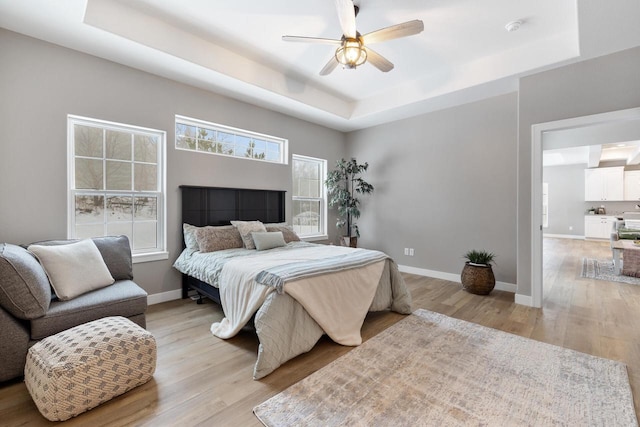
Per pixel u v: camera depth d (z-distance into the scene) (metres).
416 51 3.34
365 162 5.57
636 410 1.59
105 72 3.01
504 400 1.69
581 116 3.02
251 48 3.32
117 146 3.20
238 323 2.40
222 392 1.79
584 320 2.88
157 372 2.00
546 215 10.45
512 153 3.89
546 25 2.84
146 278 3.33
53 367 1.52
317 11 2.66
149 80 3.31
